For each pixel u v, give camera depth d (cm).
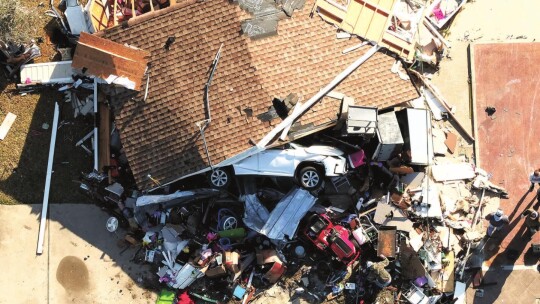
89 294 1922
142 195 1908
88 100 2014
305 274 1944
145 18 1869
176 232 1919
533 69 2089
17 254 1930
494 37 2111
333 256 1903
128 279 1936
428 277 1892
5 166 1978
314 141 1884
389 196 1953
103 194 1962
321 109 1834
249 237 1931
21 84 2011
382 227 1917
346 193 1953
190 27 1850
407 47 1920
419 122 1873
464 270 1967
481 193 2014
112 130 1978
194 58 1839
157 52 1858
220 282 1920
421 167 1977
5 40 1917
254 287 1934
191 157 1819
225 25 1836
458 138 2056
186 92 1834
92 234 1956
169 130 1841
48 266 1930
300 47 1853
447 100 2075
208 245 1914
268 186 1933
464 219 1992
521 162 2033
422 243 1923
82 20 1988
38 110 2019
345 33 1892
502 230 1994
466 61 2100
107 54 1841
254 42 1823
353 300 1931
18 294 1908
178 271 1902
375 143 1867
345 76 1864
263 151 1823
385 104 1886
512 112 2061
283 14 1861
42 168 1986
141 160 1858
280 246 1938
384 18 1912
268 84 1809
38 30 2062
